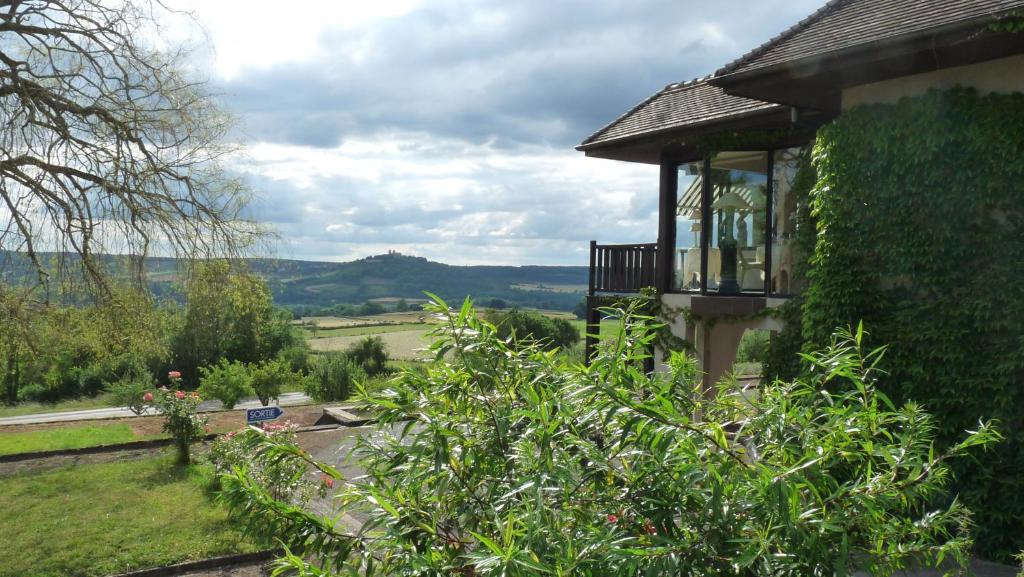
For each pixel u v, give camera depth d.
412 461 3.65
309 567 3.22
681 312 12.63
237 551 8.22
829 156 8.87
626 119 14.24
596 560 2.98
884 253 8.30
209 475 11.30
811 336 8.98
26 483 11.20
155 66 12.86
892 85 8.43
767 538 3.07
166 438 14.02
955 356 7.64
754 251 11.87
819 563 3.11
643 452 3.36
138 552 8.22
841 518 3.13
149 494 10.50
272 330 42.38
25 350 12.90
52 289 12.48
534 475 3.28
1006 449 7.31
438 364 3.90
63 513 9.70
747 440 3.68
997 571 6.95
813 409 3.76
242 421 16.14
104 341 13.34
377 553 3.89
